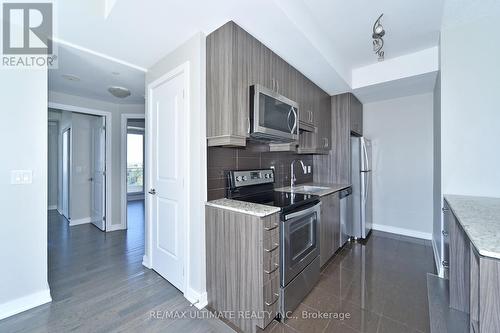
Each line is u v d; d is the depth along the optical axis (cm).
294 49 207
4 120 171
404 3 183
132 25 172
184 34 184
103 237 351
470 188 210
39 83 185
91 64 234
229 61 167
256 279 149
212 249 179
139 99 371
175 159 207
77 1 153
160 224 229
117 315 171
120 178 398
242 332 154
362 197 334
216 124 178
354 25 213
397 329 157
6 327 158
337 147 347
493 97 201
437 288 208
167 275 219
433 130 324
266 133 187
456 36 214
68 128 439
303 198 209
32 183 182
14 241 174
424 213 347
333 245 268
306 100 272
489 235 99
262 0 145
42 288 185
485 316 82
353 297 194
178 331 156
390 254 286
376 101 385
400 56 275
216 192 203
